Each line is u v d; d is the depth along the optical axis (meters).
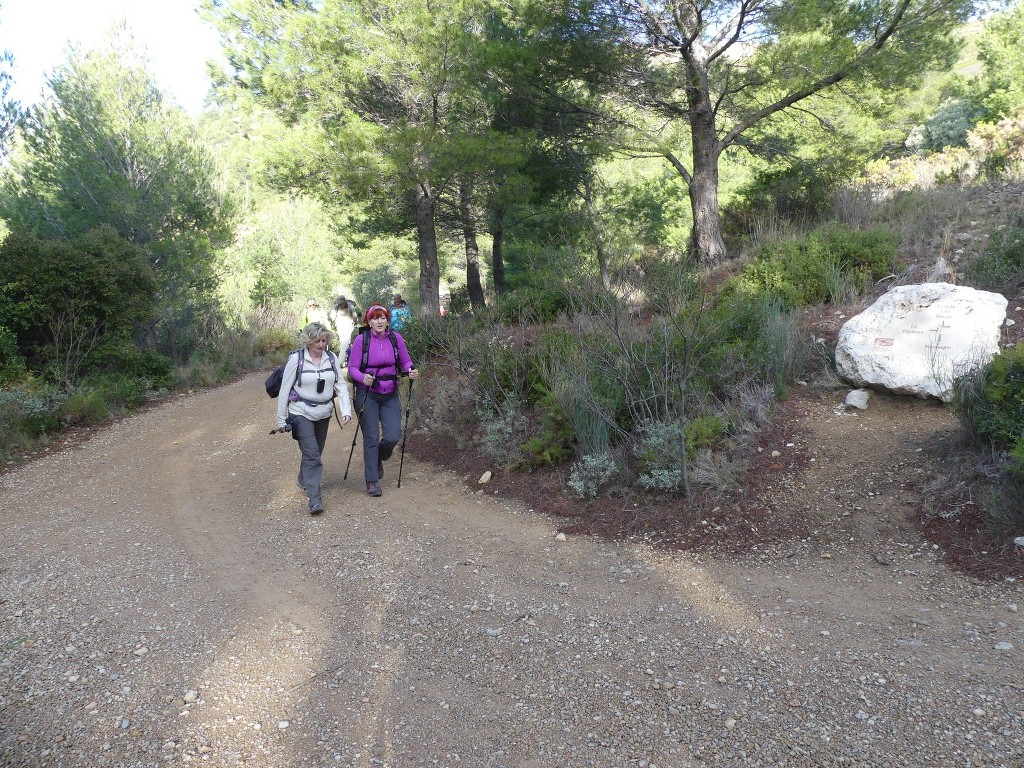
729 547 4.63
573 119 14.07
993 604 3.59
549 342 7.71
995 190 10.67
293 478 7.21
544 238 17.91
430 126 13.90
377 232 20.83
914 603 3.72
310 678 3.48
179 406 13.11
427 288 16.44
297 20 13.22
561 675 3.38
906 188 12.52
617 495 5.57
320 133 13.48
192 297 20.05
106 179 17.55
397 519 5.75
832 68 10.73
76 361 12.72
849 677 3.15
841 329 6.47
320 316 15.21
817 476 5.13
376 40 13.73
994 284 7.17
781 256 8.73
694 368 6.12
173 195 19.00
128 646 3.85
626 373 6.23
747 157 18.25
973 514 4.30
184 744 2.98
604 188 17.81
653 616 3.88
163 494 7.00
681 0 11.15
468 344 8.80
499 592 4.32
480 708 3.16
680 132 13.91
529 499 5.92
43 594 4.59
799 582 4.10
